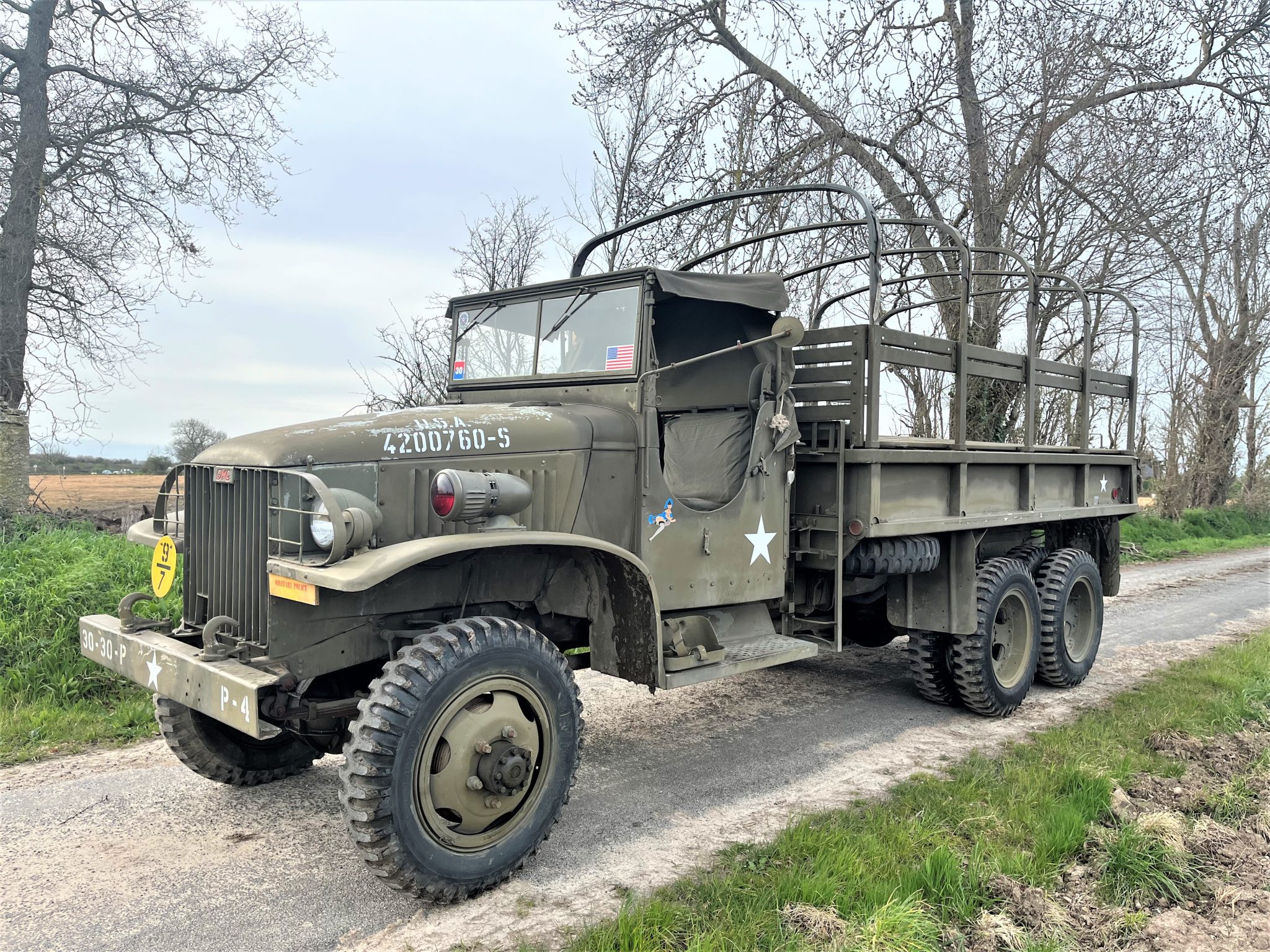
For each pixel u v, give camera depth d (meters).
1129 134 11.83
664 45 10.92
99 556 6.60
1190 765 4.43
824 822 3.67
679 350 5.27
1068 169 12.41
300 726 3.56
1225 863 3.38
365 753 2.72
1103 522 7.11
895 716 5.44
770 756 4.66
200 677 2.93
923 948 2.68
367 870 3.25
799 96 11.66
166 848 3.41
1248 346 21.02
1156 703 5.59
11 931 2.79
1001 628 5.59
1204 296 21.33
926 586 5.36
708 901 3.01
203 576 3.40
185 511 3.43
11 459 9.09
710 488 4.67
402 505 3.25
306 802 3.88
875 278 4.53
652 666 3.58
